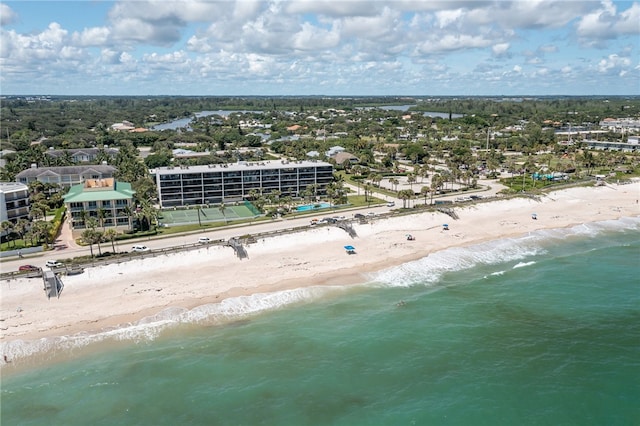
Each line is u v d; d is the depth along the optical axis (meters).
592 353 85.50
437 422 68.25
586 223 167.12
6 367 80.19
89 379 77.50
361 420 68.75
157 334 90.62
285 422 68.38
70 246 132.62
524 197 192.75
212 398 73.38
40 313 95.31
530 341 89.44
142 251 123.69
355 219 153.75
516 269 124.75
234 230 147.62
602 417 69.31
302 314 99.25
